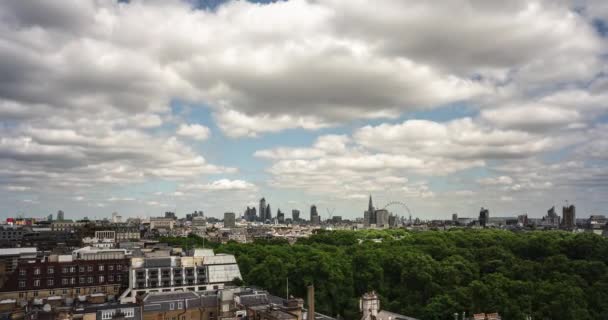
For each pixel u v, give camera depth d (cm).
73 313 16288
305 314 17600
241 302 18062
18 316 16900
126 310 16962
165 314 17712
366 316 16825
